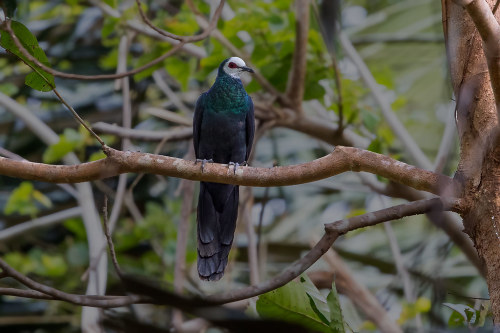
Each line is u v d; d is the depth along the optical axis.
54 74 5.84
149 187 15.27
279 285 5.42
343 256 14.44
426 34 16.38
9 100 12.17
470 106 5.59
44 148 15.55
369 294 9.73
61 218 12.62
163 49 11.88
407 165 5.83
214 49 11.71
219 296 5.19
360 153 5.97
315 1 9.88
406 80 16.06
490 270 5.23
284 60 11.58
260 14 11.30
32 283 5.47
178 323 6.86
